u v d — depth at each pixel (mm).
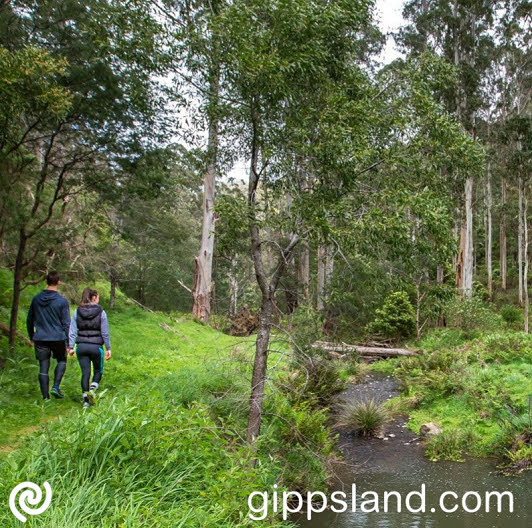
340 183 5738
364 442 9672
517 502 6727
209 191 23062
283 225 5727
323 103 6031
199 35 5656
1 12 8875
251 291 9781
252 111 5910
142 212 25141
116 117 9961
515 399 10273
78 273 16016
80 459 3914
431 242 5555
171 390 7586
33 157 9750
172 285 30672
